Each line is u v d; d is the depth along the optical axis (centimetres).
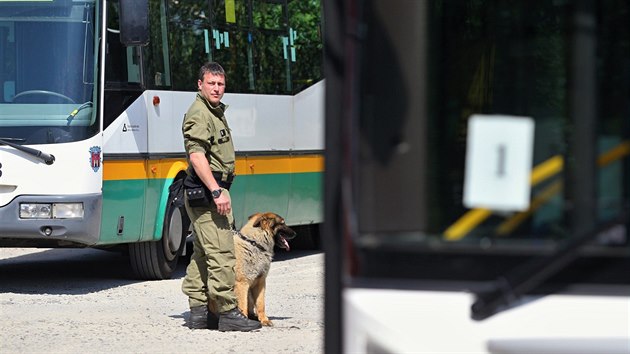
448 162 867
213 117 2216
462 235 847
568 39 870
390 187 848
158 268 3167
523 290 800
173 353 2048
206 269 2311
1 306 2636
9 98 2880
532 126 879
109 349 2086
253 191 3600
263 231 2328
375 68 859
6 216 2828
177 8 3269
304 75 3875
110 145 2936
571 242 795
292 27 3819
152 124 3109
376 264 823
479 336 805
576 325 799
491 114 911
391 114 858
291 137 3806
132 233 3031
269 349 2091
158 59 3162
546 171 859
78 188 2850
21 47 2897
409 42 877
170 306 2664
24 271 3375
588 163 845
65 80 2889
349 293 824
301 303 2738
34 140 2852
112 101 2952
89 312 2556
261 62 3662
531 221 845
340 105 860
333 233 854
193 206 2236
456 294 813
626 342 794
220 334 2258
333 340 847
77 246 2986
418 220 852
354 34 854
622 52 847
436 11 929
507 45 908
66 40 2902
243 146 3553
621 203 841
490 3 939
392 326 816
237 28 3556
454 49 952
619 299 798
